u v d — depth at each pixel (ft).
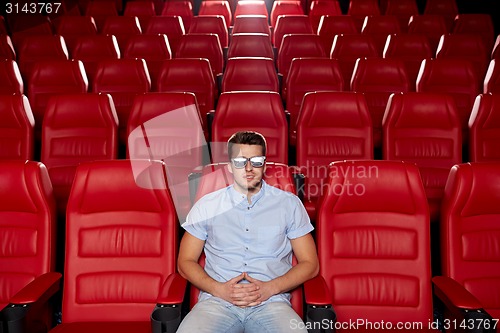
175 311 6.47
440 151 12.03
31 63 20.18
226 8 29.89
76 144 12.17
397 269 7.73
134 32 24.77
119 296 7.75
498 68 16.47
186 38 20.63
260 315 7.22
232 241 7.64
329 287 7.72
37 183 7.85
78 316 7.70
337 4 29.58
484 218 7.92
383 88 16.26
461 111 15.80
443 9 29.14
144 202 7.79
